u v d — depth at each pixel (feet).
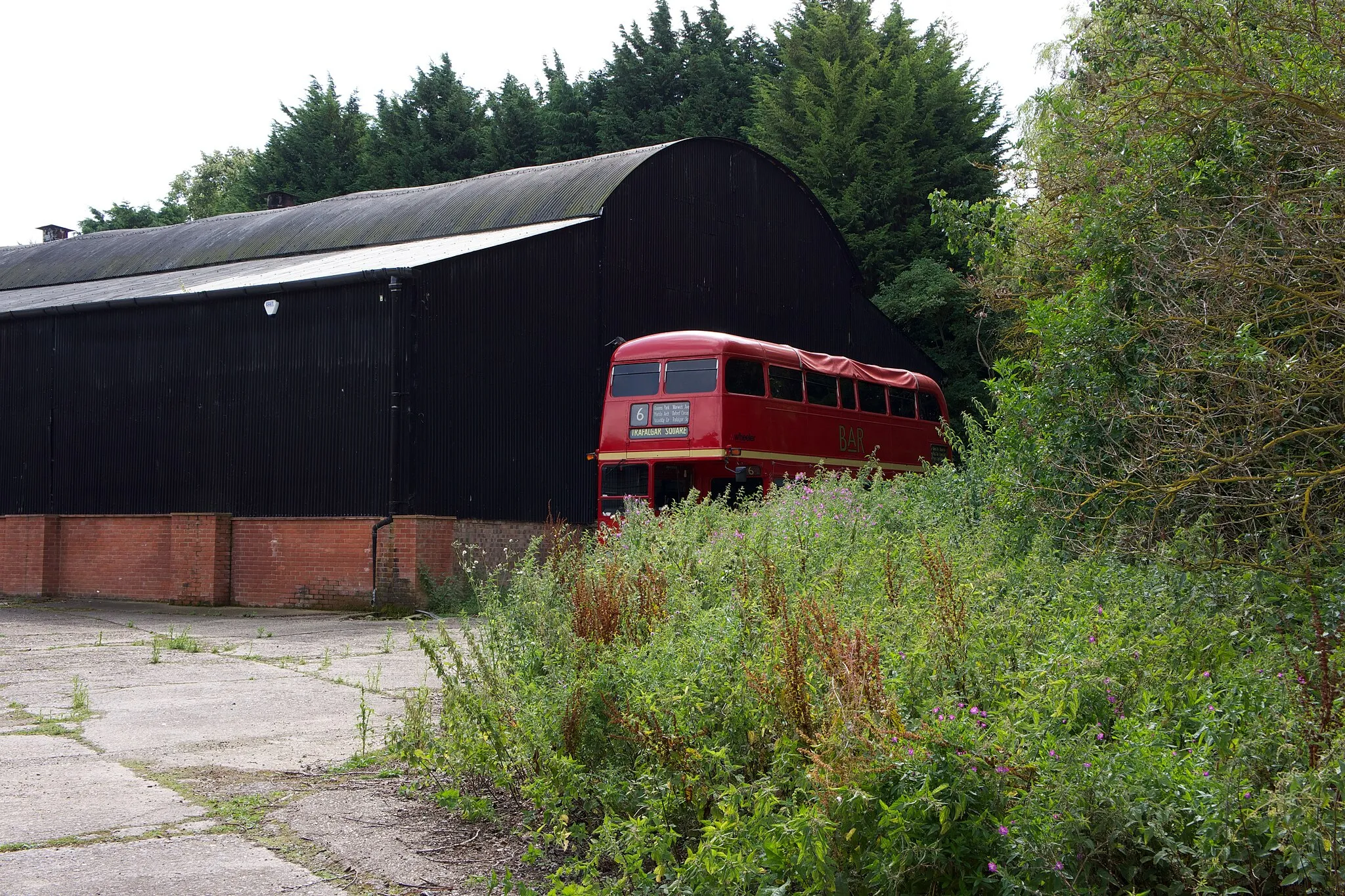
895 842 16.08
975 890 16.10
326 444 76.43
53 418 89.25
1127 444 35.60
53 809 22.52
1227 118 32.17
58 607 81.15
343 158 223.30
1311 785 15.48
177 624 66.49
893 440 94.07
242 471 79.92
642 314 95.86
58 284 129.49
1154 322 30.07
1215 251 28.02
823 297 116.47
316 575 75.97
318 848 20.24
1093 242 36.22
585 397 89.45
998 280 49.44
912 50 160.86
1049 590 29.27
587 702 22.13
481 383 80.07
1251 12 31.32
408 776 25.36
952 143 153.07
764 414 78.48
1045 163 41.98
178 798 23.49
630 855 17.80
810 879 16.08
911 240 146.20
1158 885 16.07
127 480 85.25
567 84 217.36
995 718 18.52
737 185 107.04
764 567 27.09
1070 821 15.76
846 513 39.93
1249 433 27.73
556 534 39.45
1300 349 29.30
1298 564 26.71
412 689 38.42
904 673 20.48
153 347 84.94
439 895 18.08
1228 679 21.40
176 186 270.05
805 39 164.66
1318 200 28.02
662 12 203.00
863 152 147.64
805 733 19.10
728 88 191.01
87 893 17.76
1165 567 27.84
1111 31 38.45
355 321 76.02
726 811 17.29
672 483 76.33
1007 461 40.29
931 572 25.88
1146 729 18.31
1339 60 28.53
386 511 73.61
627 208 95.76
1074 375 36.76
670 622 25.54
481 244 86.94
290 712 34.19
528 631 28.48
